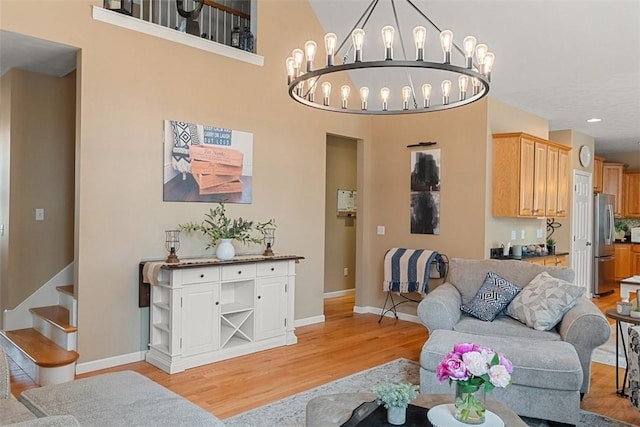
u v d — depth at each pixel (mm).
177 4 4555
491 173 5289
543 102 5578
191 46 4375
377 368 3932
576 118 6430
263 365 3992
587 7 4023
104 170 3850
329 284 7262
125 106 3957
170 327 3820
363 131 6145
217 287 4078
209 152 4504
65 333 3713
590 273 7840
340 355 4301
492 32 4570
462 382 1895
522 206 5172
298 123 5328
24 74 4406
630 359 3008
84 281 3770
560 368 2732
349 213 7539
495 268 4129
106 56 3846
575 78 4754
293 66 3123
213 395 3332
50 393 2139
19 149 4395
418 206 5750
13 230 4371
